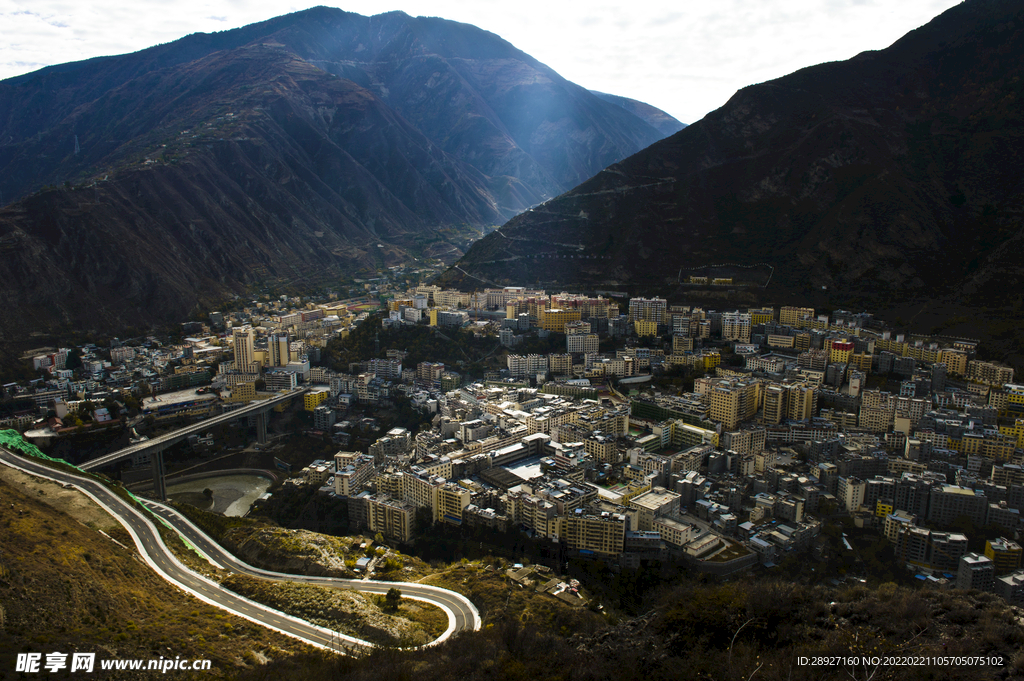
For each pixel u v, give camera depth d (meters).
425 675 197.25
